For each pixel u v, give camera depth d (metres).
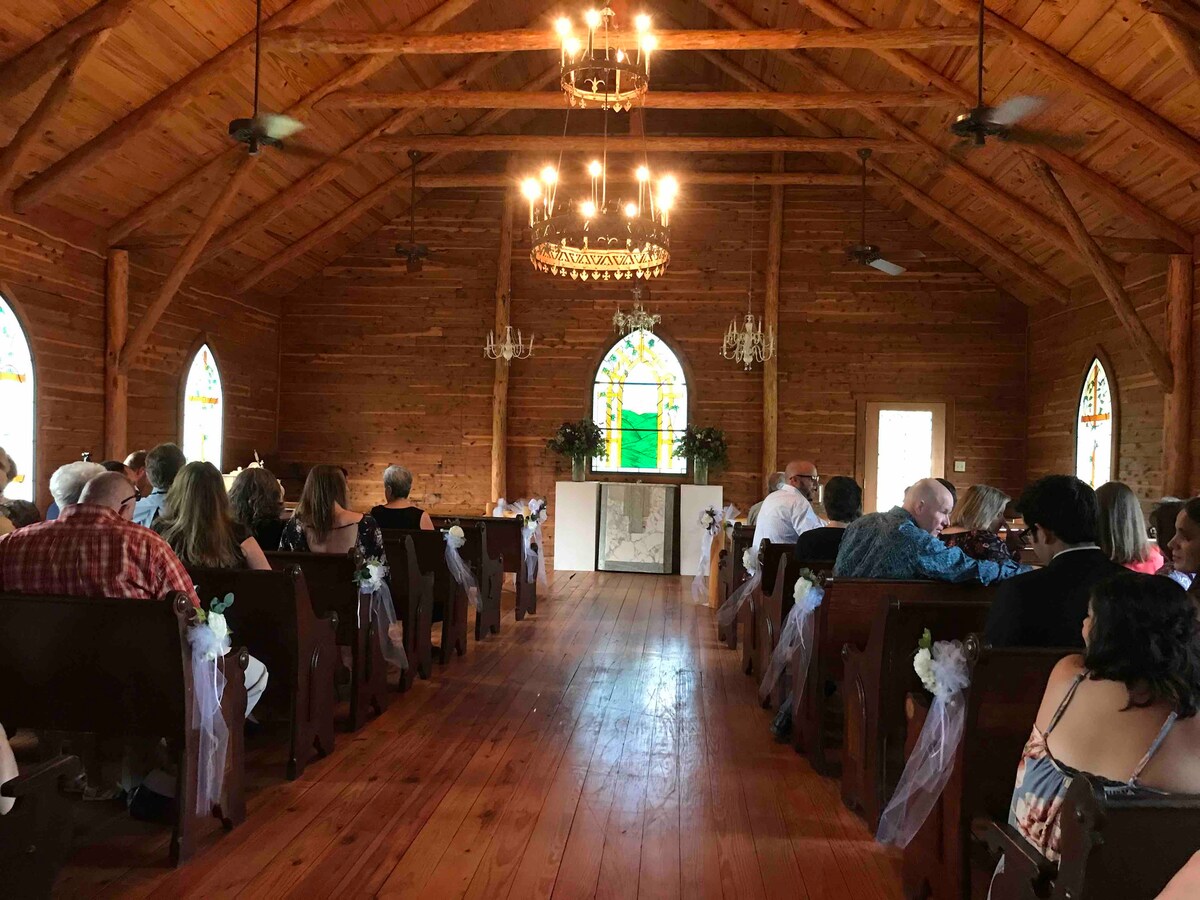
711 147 8.88
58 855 2.20
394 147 9.00
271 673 3.79
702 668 6.05
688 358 11.52
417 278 11.66
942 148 8.71
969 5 6.50
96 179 7.53
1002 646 2.70
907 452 11.30
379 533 4.82
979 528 4.34
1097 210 8.12
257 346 11.20
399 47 6.74
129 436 8.83
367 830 3.31
